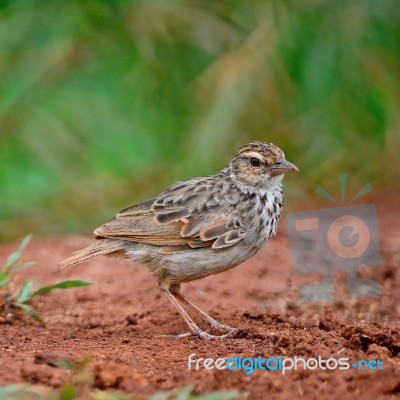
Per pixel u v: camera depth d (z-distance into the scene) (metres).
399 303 10.91
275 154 10.45
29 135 18.11
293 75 16.89
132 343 9.17
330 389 7.48
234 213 10.17
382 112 17.11
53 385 7.41
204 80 16.95
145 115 17.95
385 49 16.95
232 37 17.34
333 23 16.84
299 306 10.81
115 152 18.59
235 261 10.22
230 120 16.69
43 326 9.86
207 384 7.57
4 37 17.62
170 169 17.12
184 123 17.58
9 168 18.00
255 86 16.80
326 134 17.11
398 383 7.40
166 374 7.86
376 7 16.77
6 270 10.38
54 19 17.48
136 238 10.08
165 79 17.53
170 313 10.58
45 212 17.08
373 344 8.51
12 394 7.17
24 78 17.91
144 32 17.44
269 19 16.91
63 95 18.19
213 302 10.97
